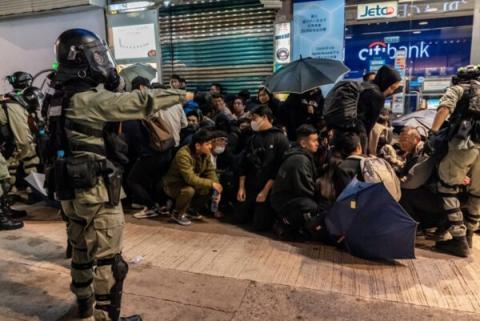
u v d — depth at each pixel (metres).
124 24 6.57
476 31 5.58
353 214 3.04
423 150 3.46
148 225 3.98
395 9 5.73
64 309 2.47
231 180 4.29
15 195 4.78
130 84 4.42
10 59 7.28
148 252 3.28
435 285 2.69
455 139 2.98
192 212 4.17
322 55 5.77
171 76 6.31
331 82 4.27
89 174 1.96
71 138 2.02
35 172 4.42
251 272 2.90
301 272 2.89
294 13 5.76
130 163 4.39
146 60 6.62
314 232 3.39
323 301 2.50
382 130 4.01
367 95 3.51
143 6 6.43
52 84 2.14
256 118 3.83
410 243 2.91
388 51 6.00
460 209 3.30
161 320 2.32
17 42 7.16
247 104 5.50
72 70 1.99
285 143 3.79
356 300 2.50
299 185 3.39
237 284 2.72
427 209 3.50
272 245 3.42
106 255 2.07
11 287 2.74
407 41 5.90
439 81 5.86
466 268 2.94
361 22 5.91
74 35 2.02
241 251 3.29
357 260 3.09
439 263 3.03
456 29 5.70
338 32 5.65
